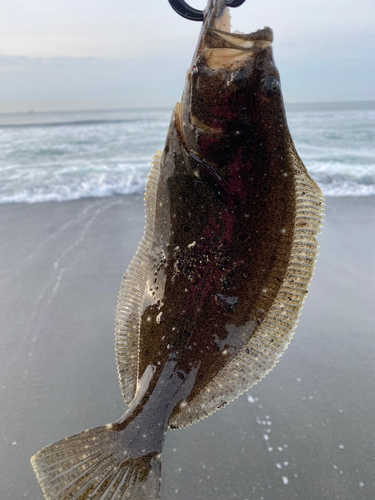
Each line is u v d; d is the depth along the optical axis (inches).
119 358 14.7
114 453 13.0
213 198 12.5
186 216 12.9
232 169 12.1
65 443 13.1
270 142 11.6
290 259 12.8
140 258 14.7
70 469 12.8
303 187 12.3
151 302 14.0
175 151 12.6
